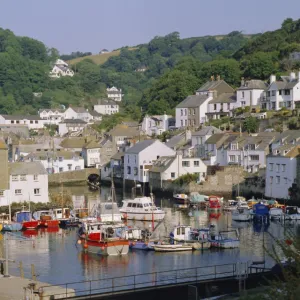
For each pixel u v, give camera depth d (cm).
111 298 7375
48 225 12606
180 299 7719
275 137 17325
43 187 14412
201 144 19162
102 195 17512
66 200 14700
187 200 15600
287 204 14838
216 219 13325
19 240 11319
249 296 6956
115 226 11025
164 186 17425
